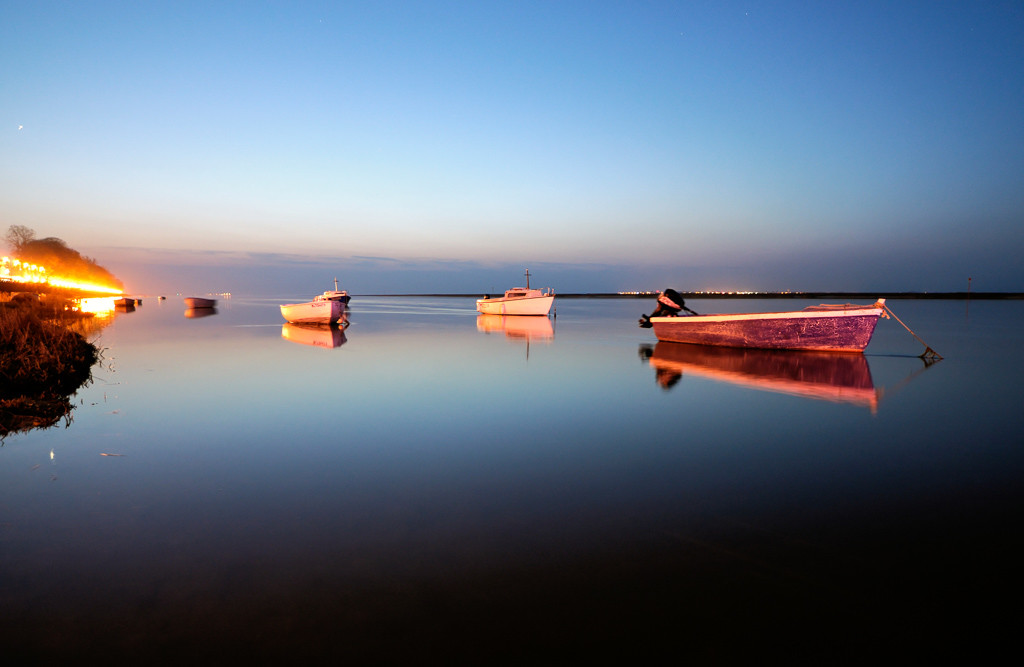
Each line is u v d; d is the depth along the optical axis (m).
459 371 15.61
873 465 7.05
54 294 53.94
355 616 3.61
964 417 9.85
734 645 3.36
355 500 5.75
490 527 5.07
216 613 3.64
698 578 4.13
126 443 7.97
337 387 12.92
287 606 3.73
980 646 3.37
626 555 4.51
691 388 12.82
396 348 22.02
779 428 9.08
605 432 8.77
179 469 6.78
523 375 14.93
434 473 6.68
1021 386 13.03
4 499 5.71
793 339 19.64
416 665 3.15
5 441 8.00
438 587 3.98
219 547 4.62
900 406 10.77
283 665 3.14
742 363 17.33
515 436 8.51
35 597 3.83
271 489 6.08
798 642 3.39
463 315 58.16
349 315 57.38
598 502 5.73
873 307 17.86
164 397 11.52
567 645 3.33
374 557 4.45
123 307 64.62
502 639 3.38
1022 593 3.97
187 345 22.59
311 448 7.79
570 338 27.47
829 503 5.73
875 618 3.65
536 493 6.00
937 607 3.79
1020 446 7.95
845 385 13.26
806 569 4.29
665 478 6.52
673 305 24.78
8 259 57.19
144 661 3.16
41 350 12.78
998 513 5.45
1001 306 83.75
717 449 7.80
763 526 5.12
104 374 14.66
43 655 3.21
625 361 17.92
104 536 4.83
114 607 3.71
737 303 134.12
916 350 21.11
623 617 3.62
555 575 4.16
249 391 12.30
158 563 4.33
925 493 6.04
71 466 6.86
